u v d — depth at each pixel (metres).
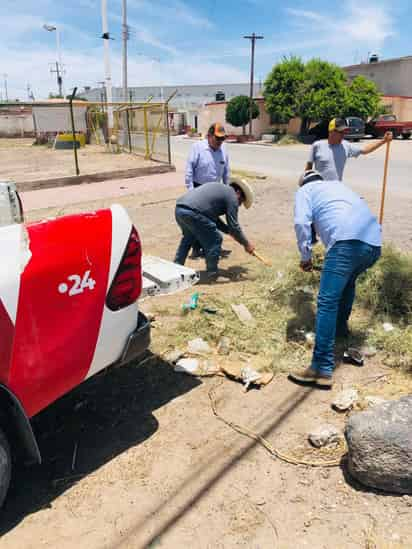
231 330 4.31
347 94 33.78
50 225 2.43
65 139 26.59
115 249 2.62
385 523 2.37
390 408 2.65
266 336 4.21
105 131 28.02
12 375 2.25
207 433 3.08
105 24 24.25
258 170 16.42
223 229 5.57
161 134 18.47
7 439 2.44
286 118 36.06
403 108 40.84
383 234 7.45
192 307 4.73
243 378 3.59
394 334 4.09
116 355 2.77
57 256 2.37
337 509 2.47
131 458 2.89
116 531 2.40
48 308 2.34
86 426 3.21
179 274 3.48
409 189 11.56
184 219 5.19
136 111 21.56
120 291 2.68
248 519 2.43
